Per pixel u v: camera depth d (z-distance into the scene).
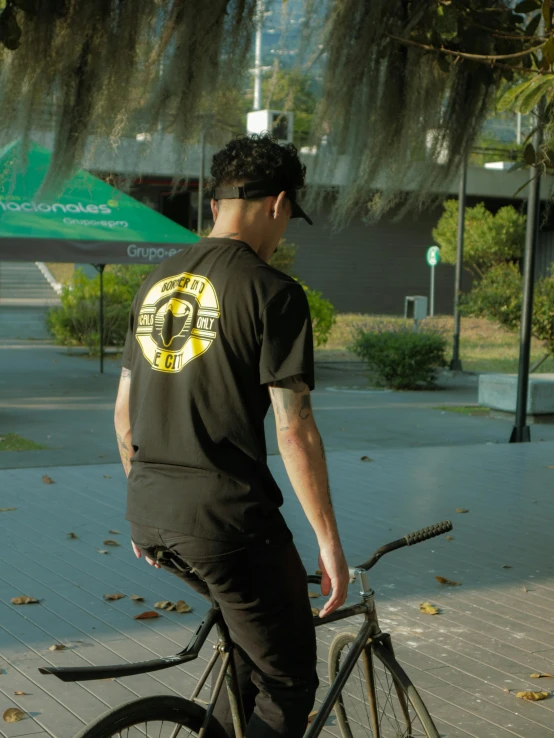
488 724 3.44
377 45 4.26
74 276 20.61
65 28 3.92
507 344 23.70
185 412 2.09
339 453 9.08
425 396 14.67
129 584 4.98
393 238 33.94
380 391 15.27
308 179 4.38
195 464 2.07
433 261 23.38
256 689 2.34
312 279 32.78
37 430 10.07
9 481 7.44
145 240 11.88
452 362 18.53
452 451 9.27
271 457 8.68
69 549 5.59
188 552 2.06
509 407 11.98
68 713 3.45
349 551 5.67
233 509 2.04
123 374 2.38
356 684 2.72
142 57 4.10
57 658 3.97
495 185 30.42
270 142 2.24
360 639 2.51
